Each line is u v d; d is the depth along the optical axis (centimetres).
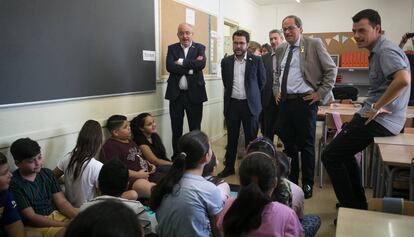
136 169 278
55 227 190
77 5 256
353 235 111
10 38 208
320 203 306
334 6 722
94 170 219
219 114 570
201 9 473
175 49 355
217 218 156
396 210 138
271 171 138
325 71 289
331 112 375
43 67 232
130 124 315
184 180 155
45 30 232
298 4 750
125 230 57
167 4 384
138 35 330
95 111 284
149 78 354
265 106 389
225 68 373
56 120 248
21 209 188
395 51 207
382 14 688
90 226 56
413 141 219
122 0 304
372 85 227
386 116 222
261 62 370
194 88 357
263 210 124
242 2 662
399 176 216
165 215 153
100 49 283
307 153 308
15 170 201
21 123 222
